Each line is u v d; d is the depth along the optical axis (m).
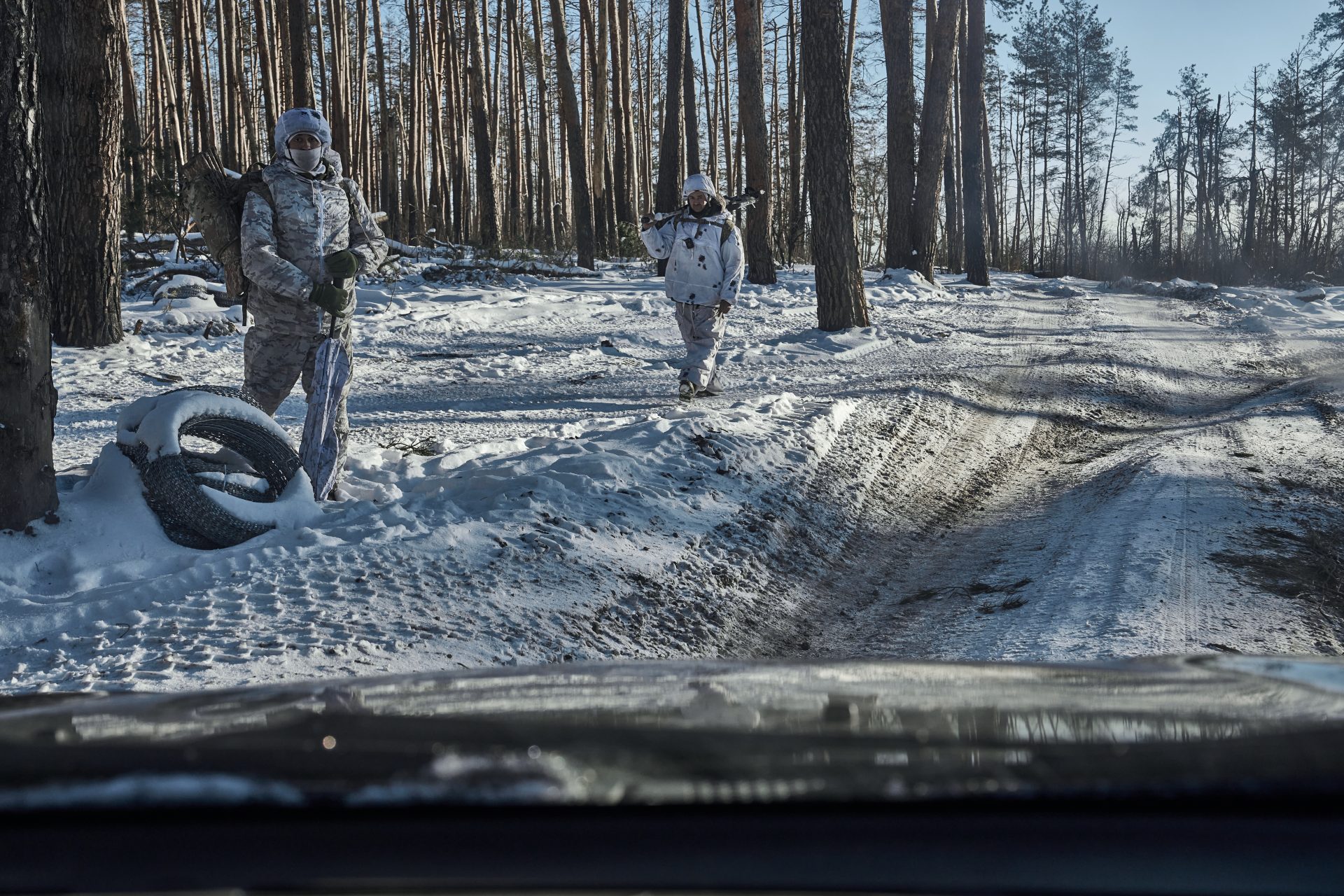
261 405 5.62
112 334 12.50
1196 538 5.25
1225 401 10.73
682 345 14.52
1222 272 48.62
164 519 4.77
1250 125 73.62
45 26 11.83
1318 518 5.68
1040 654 3.85
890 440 7.89
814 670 1.14
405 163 46.41
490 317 17.12
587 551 4.81
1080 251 79.94
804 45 14.77
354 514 5.14
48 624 3.85
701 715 0.74
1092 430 9.17
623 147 35.44
